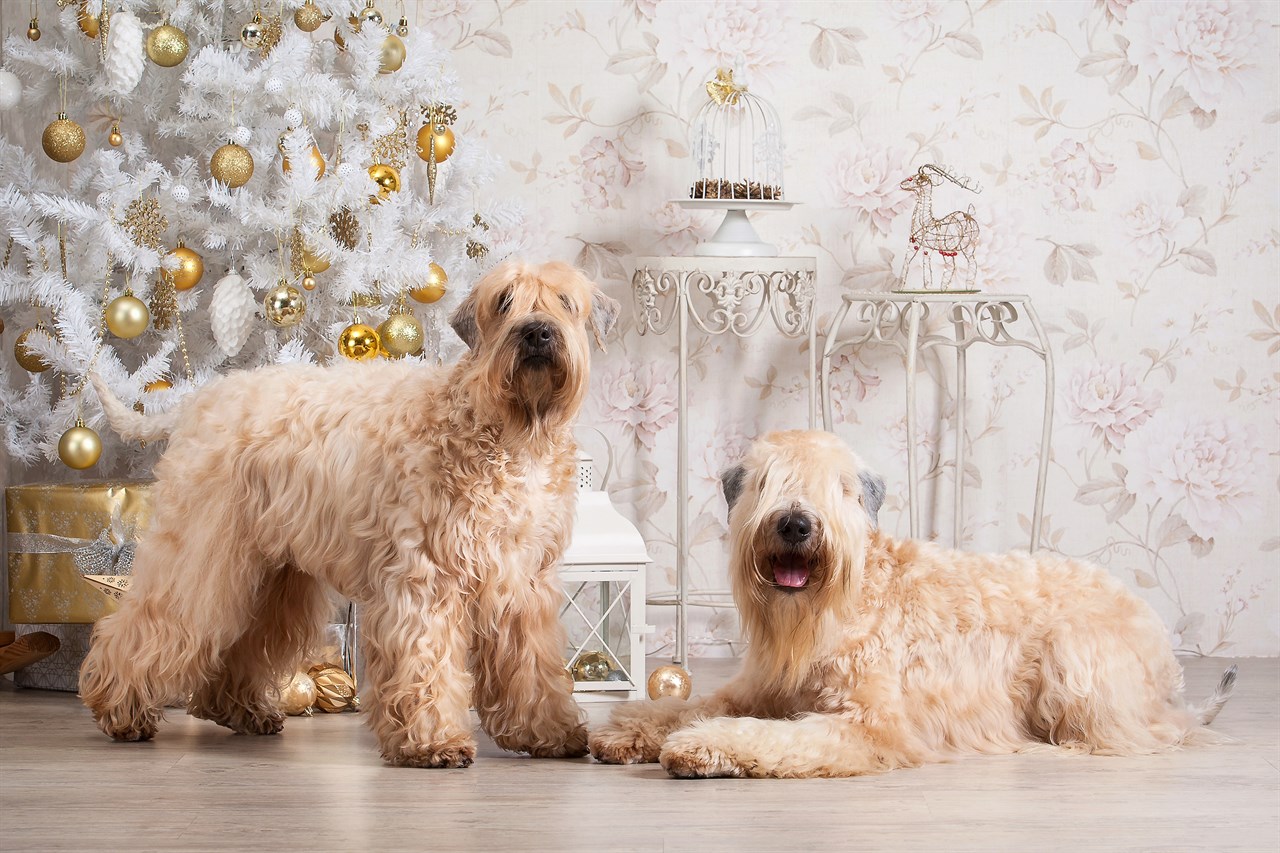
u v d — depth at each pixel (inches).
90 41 160.7
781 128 184.1
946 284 187.9
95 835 99.1
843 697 119.6
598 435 191.3
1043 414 188.5
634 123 188.5
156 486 129.7
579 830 99.8
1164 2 185.5
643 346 190.4
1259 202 186.5
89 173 160.6
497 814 104.2
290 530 122.6
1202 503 189.0
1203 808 106.6
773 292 188.1
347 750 127.9
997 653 125.1
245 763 122.2
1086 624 125.3
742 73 187.5
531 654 123.5
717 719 118.0
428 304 167.9
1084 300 188.5
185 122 159.0
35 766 120.9
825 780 114.3
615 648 160.4
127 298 150.0
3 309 167.6
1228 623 189.3
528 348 113.1
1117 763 120.8
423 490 116.6
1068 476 190.1
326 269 156.9
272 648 134.8
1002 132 187.8
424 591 117.3
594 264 190.2
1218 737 129.9
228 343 154.8
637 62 187.9
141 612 126.0
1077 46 186.7
